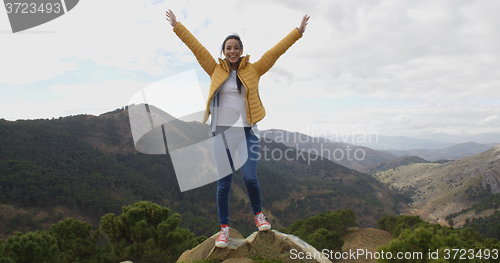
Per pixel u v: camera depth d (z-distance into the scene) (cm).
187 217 8006
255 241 328
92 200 7694
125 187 9219
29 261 1029
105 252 1340
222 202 317
